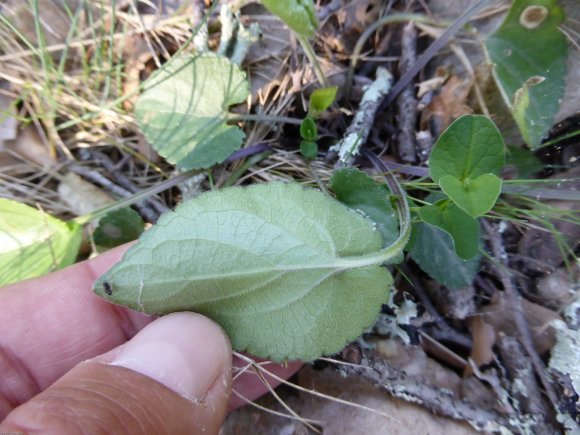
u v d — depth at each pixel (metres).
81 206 0.12
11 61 0.12
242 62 0.12
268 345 0.08
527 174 0.11
